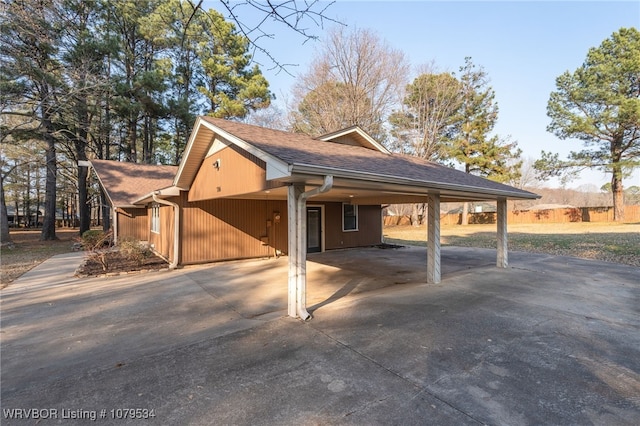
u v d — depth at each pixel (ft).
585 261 32.01
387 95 72.13
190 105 63.46
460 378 9.77
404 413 8.09
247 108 72.54
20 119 50.70
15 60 35.99
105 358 11.60
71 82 41.73
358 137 32.14
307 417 7.99
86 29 44.21
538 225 80.38
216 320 15.71
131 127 68.54
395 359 11.09
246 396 8.98
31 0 27.45
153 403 8.73
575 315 15.65
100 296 20.45
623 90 61.26
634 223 69.67
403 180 16.94
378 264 31.45
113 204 45.55
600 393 8.91
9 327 14.96
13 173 80.48
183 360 11.31
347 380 9.74
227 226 34.24
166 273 28.17
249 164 19.06
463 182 23.18
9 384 9.84
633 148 64.64
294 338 13.16
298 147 19.75
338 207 43.57
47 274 27.89
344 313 16.30
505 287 21.53
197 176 28.48
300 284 15.84
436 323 14.64
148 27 54.08
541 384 9.40
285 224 38.70
